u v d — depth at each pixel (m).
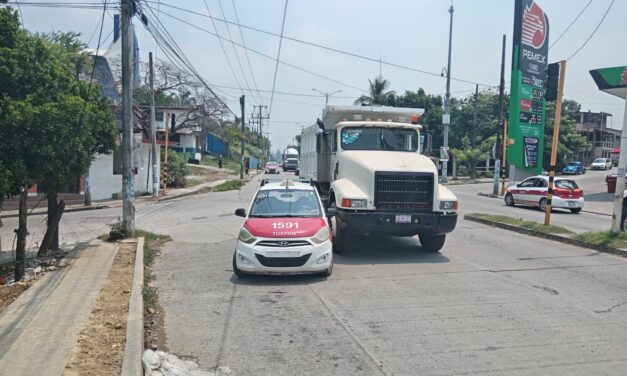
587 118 81.56
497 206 24.72
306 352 5.61
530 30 32.19
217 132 78.25
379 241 12.95
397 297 7.70
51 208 12.16
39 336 5.85
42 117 9.71
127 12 12.88
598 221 19.31
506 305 7.25
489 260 10.49
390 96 58.19
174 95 56.41
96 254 11.06
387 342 5.86
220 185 36.09
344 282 8.64
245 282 8.76
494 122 59.06
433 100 62.03
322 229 8.94
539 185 23.53
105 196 26.81
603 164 63.03
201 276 9.27
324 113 13.62
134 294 7.54
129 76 13.21
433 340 5.89
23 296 7.57
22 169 9.60
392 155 11.42
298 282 8.68
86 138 11.25
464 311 6.98
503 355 5.44
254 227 8.86
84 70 29.05
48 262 10.89
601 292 7.96
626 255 10.77
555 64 13.95
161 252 11.83
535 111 33.28
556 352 5.52
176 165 35.38
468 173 53.84
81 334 5.91
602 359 5.33
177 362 5.32
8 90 10.22
